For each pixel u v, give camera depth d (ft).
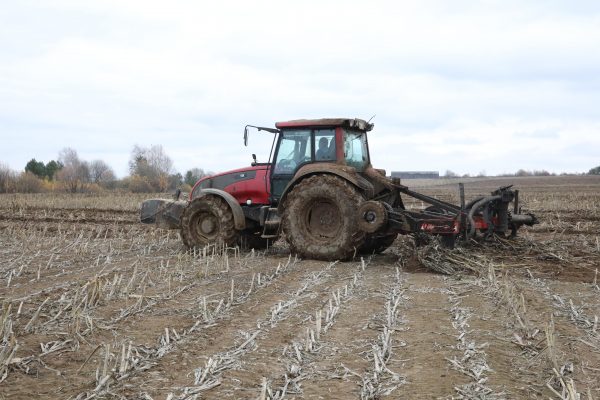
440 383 13.57
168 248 37.88
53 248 35.99
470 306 20.67
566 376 14.08
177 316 19.42
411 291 23.36
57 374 14.26
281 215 32.94
